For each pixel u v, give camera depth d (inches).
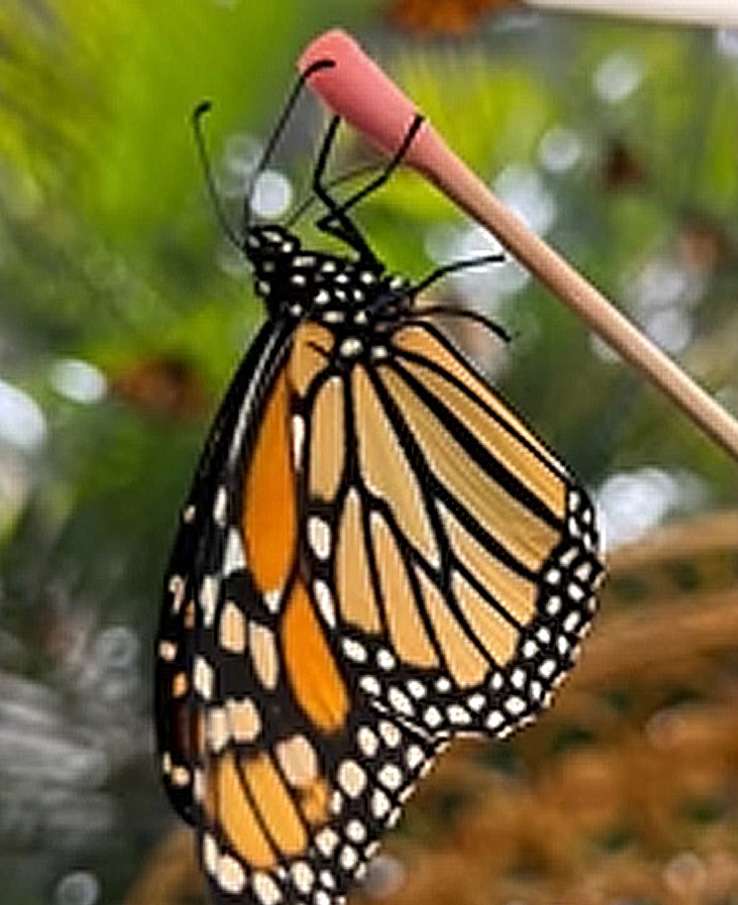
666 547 16.9
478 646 10.9
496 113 20.9
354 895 17.1
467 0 19.2
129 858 20.4
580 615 10.8
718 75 21.9
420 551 11.0
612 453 20.7
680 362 21.2
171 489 20.3
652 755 16.9
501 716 10.8
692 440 20.7
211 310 19.5
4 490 20.6
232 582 11.0
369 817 10.9
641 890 16.9
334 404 11.2
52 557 20.4
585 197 21.7
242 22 19.6
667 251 21.7
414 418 11.1
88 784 20.4
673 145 21.7
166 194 19.8
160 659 11.1
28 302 20.1
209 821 10.7
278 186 20.0
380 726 10.9
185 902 16.9
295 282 11.1
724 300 21.5
